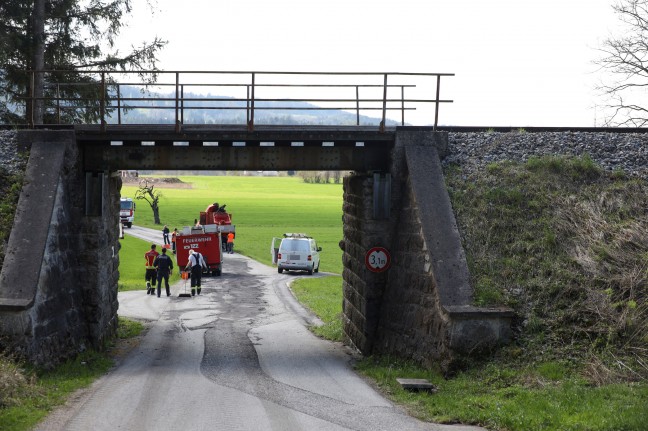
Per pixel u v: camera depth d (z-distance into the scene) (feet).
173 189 615.57
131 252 198.18
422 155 62.39
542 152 66.18
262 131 61.21
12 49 100.17
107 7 106.52
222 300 110.01
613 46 95.55
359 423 38.70
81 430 36.47
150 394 45.57
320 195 599.98
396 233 63.82
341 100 64.44
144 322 85.81
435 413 40.81
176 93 61.31
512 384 45.39
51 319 53.21
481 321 49.55
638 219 56.70
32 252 52.03
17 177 57.82
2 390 41.70
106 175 64.64
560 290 51.06
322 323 87.76
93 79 108.06
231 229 213.46
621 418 35.91
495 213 58.39
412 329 56.54
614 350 46.14
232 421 38.75
